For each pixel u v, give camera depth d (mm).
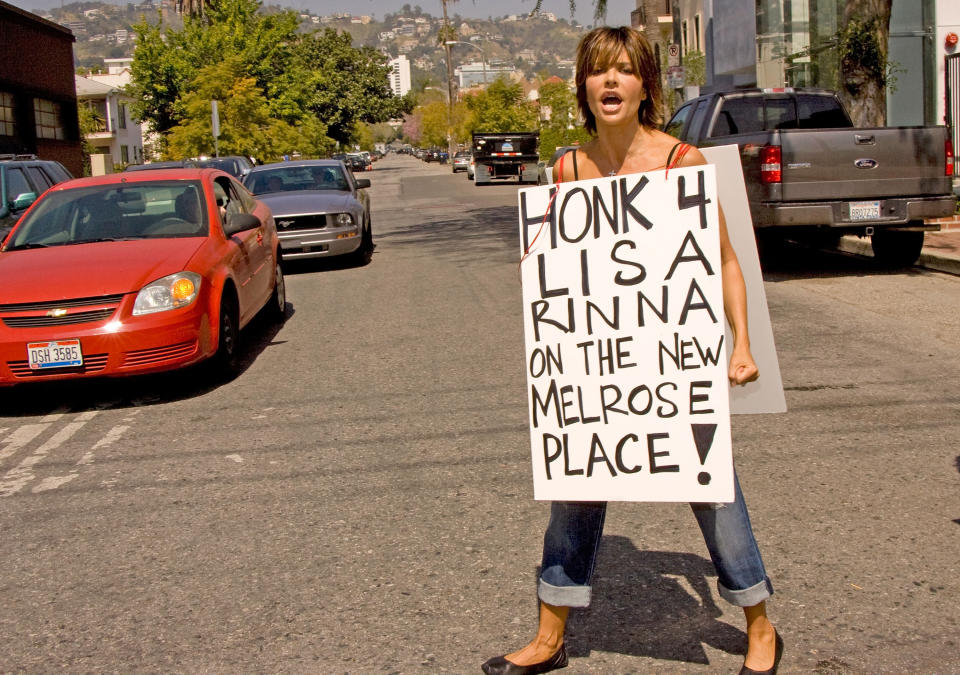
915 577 3826
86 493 5289
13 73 32562
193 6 51625
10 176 11875
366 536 4480
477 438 5844
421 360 8000
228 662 3416
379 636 3551
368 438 5969
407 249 16188
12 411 7262
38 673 3404
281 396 7148
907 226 10383
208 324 7426
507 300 10602
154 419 6754
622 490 2979
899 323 8414
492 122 67312
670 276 2893
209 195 8664
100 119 67188
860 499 4652
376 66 85625
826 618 3529
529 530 4457
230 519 4785
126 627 3721
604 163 3059
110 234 8219
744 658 3291
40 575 4250
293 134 38844
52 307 7035
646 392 2936
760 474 5047
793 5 22781
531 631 3537
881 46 13438
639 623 3561
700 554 4133
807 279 10773
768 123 11828
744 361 2891
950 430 5598
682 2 32875
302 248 13688
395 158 182125
